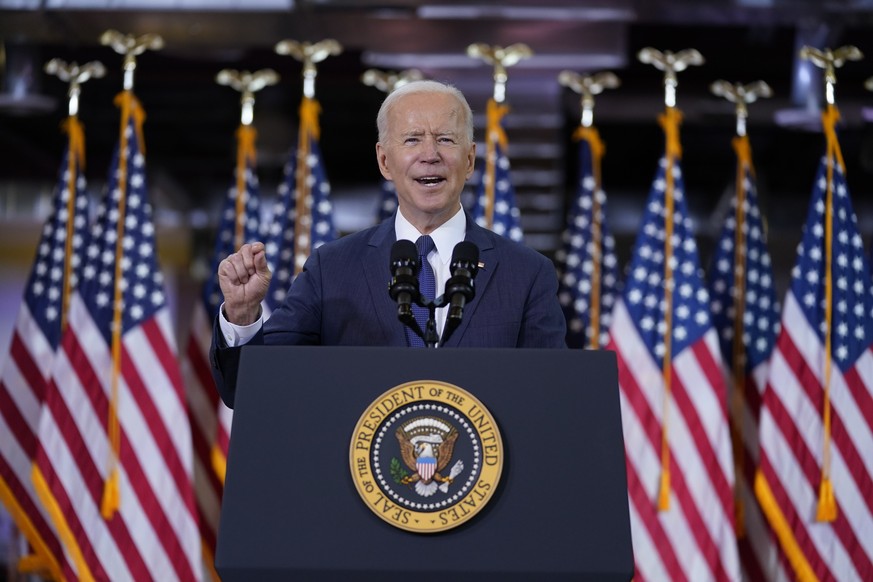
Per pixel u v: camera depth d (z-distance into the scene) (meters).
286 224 14.25
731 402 13.98
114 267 13.16
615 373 4.49
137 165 13.53
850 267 13.07
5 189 21.38
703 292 13.18
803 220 21.44
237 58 18.88
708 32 18.56
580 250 14.45
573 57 18.56
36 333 13.44
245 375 4.50
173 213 21.95
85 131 20.41
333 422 4.41
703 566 12.43
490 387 4.46
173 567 12.39
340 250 6.03
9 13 17.34
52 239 13.72
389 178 6.22
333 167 22.09
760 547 13.59
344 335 5.77
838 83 18.61
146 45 13.89
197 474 14.04
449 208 5.95
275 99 20.06
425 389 4.42
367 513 4.27
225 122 20.56
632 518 12.55
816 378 12.78
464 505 4.26
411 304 5.73
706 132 20.62
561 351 4.52
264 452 4.37
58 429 12.48
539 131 19.11
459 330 5.68
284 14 17.72
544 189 19.19
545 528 4.25
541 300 5.88
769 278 14.21
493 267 5.88
